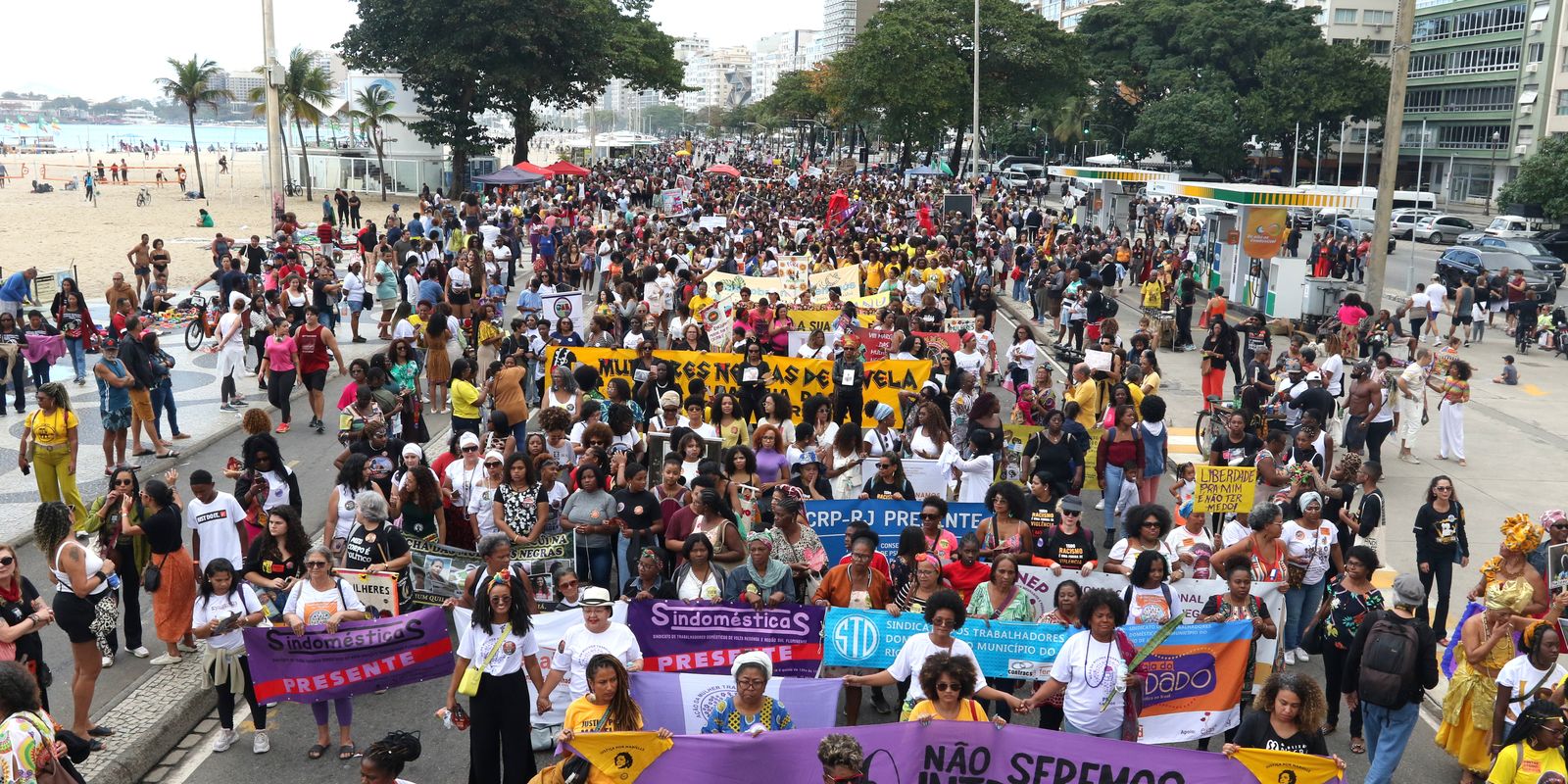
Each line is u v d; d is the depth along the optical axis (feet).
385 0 216.95
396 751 22.57
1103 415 54.90
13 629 28.71
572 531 37.50
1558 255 172.86
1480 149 300.40
